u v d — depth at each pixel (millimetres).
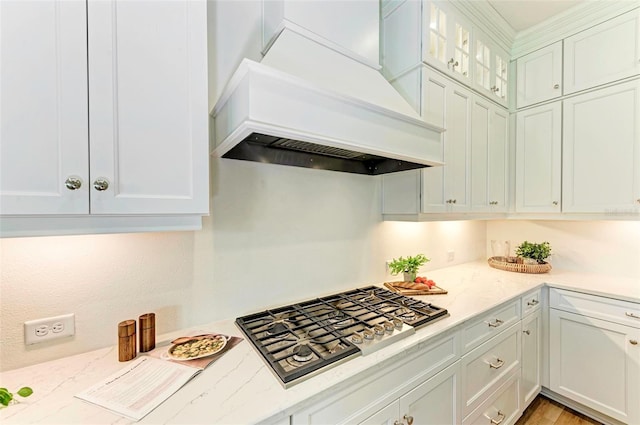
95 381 794
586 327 1776
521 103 2217
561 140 2018
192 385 782
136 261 1045
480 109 1941
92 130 697
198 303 1177
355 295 1526
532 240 2494
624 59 1747
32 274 876
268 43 1275
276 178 1377
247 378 816
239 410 688
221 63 1228
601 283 1881
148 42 776
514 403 1689
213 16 1211
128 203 747
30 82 631
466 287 1768
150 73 779
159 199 794
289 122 876
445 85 1659
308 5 1199
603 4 1788
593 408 1752
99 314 980
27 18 628
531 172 2170
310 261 1502
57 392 748
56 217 683
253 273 1313
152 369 851
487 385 1463
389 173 1696
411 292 1597
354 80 1189
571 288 1830
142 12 767
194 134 851
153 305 1080
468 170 1837
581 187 1934
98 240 976
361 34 1384
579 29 1918
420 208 1588
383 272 1854
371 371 913
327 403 816
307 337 1046
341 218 1631
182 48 832
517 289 1728
